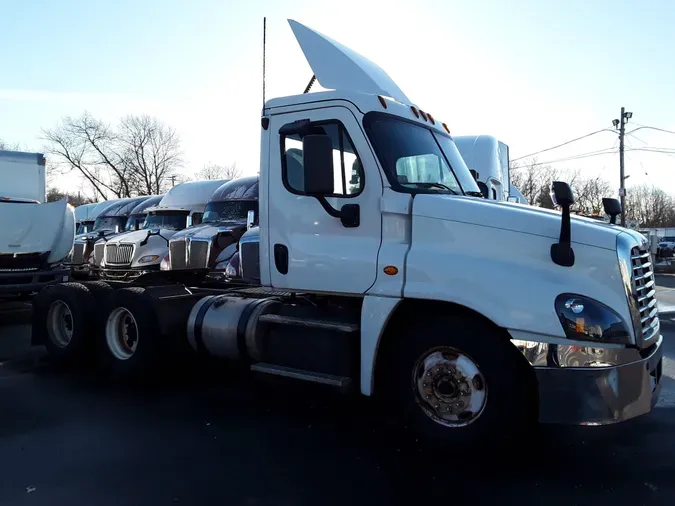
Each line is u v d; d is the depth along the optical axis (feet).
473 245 13.52
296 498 11.89
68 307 22.93
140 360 19.99
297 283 15.83
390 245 14.39
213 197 42.83
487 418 12.94
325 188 13.48
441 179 16.07
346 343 15.19
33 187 39.29
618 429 15.93
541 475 12.93
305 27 18.28
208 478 12.87
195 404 18.54
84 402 18.80
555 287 12.37
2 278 33.47
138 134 171.12
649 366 12.64
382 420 16.92
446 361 13.62
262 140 16.76
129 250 46.34
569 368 12.04
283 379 20.65
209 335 18.69
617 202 16.34
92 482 12.66
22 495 12.03
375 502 11.69
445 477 12.87
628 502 11.62
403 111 16.17
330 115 15.44
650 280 13.78
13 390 20.26
